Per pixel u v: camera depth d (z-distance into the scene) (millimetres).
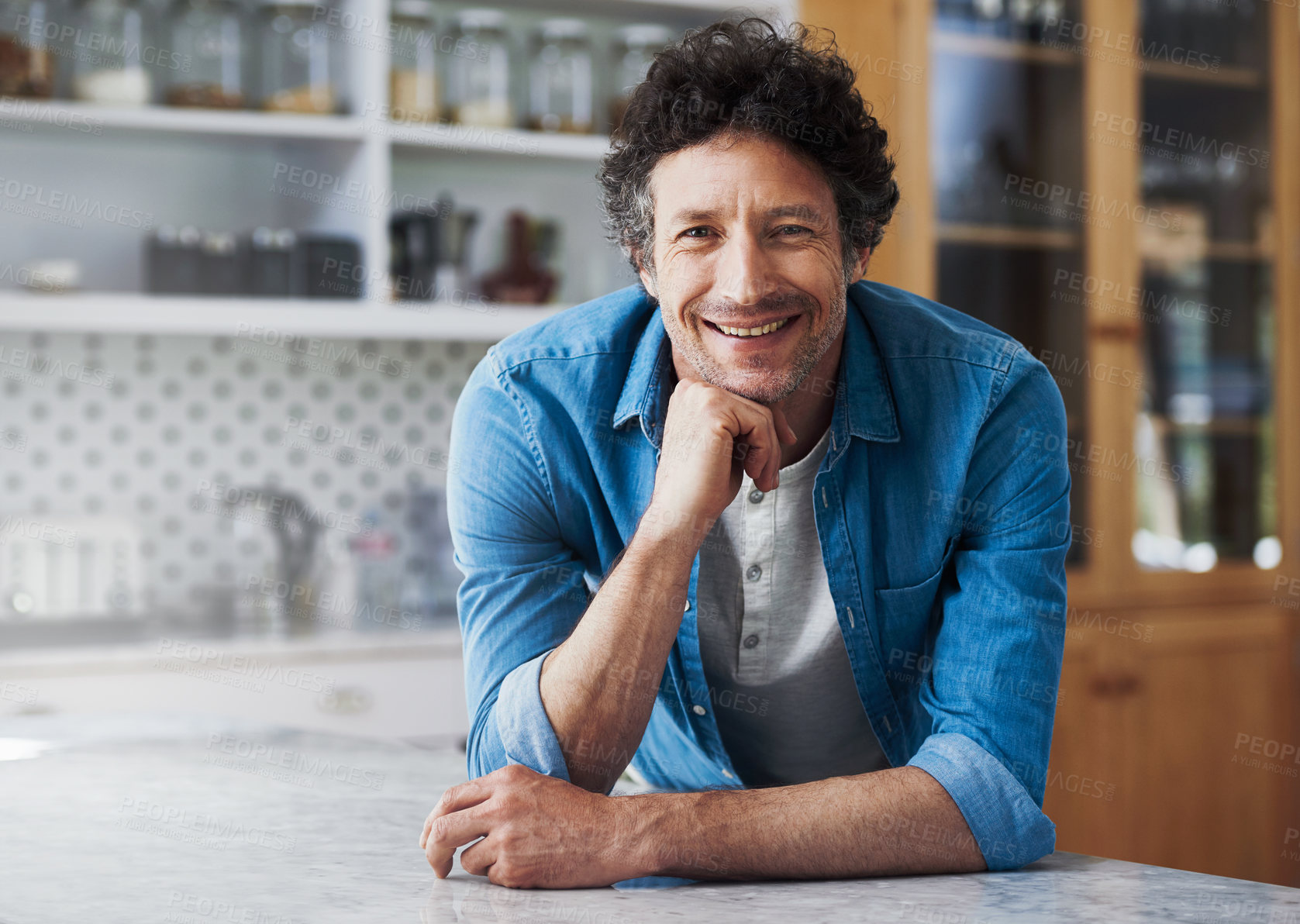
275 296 2461
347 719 2299
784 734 1135
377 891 767
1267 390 2744
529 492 1068
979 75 2527
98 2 2361
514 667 1005
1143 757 2572
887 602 1058
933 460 1026
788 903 740
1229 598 2672
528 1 2711
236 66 2453
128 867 822
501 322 2561
